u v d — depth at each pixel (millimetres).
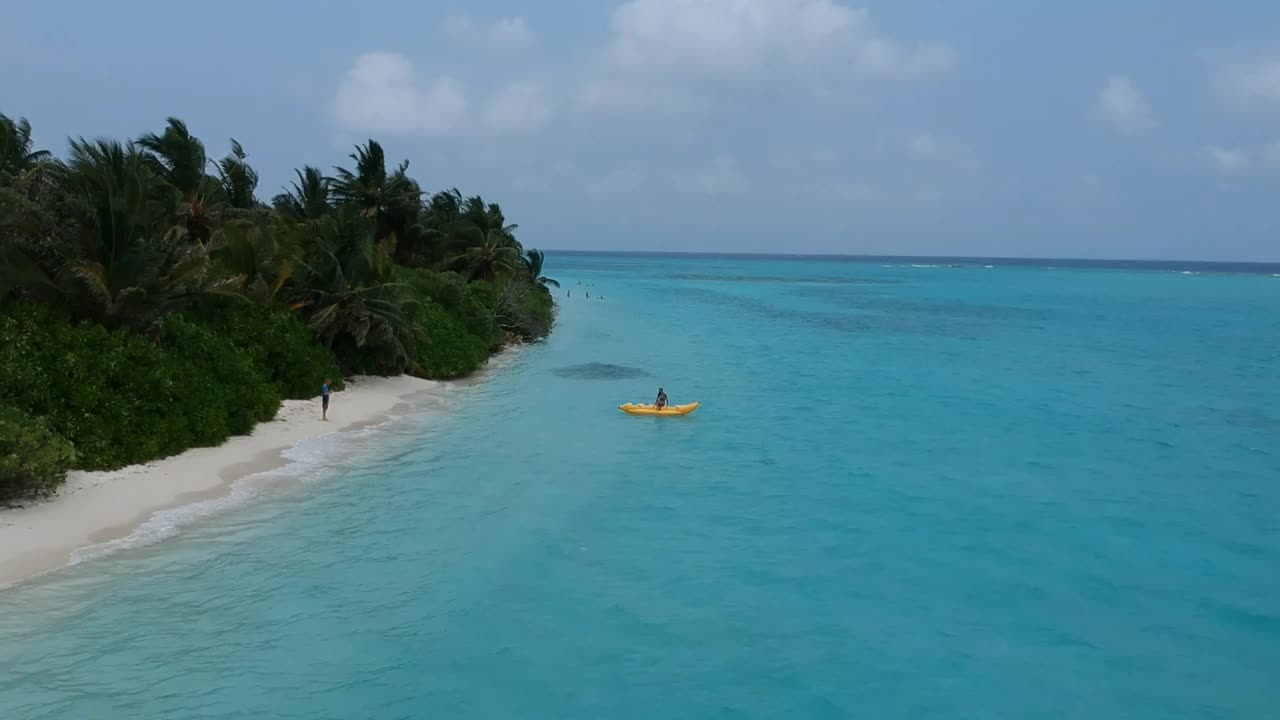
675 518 19375
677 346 52500
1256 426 30953
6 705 10695
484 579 15508
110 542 15578
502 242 58188
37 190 24156
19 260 19922
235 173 39188
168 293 22453
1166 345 57219
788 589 15578
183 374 21703
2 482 16156
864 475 23484
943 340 59031
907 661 13055
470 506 19531
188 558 15375
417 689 11734
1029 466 24891
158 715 10719
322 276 31188
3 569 14000
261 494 19094
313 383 28828
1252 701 12102
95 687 11227
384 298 32625
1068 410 33719
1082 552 17844
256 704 11125
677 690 12039
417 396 32188
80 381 18969
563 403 32281
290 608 13891
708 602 14914
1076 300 109625
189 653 12266
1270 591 15922
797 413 32094
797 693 12023
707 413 31531
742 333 61469
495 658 12703
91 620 12930
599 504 20172
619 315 74875
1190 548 18172
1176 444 27969
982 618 14586
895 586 15867
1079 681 12586
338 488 20172
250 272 29359
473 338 39812
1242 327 71125
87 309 21094
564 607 14508
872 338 59594
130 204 22328
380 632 13297
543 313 57844
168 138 33062
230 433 23188
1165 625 14445
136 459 19422
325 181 47344
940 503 21062
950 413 32750
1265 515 20484
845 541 18188
